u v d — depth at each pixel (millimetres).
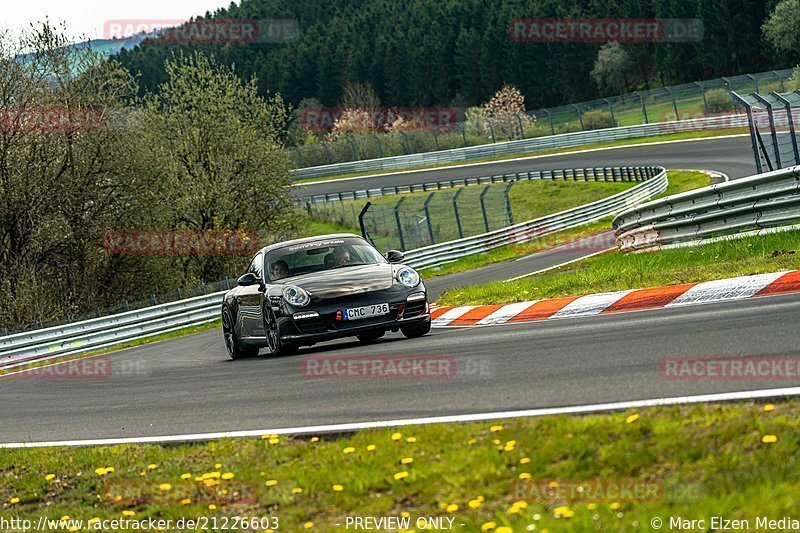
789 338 9688
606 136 90375
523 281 23359
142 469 9031
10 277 45156
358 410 9898
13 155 45344
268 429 9672
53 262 47500
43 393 17750
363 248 17859
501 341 13641
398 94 183000
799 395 7184
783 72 83938
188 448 9445
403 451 7762
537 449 7078
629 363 9930
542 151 93562
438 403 9539
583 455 6727
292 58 189875
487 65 175625
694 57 152500
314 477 7512
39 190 45781
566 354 11266
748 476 5594
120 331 33781
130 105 49562
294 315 15617
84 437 11281
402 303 15914
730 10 142250
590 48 166250
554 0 173750
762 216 20406
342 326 15641
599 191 69438
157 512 7664
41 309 43438
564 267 31391
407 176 93312
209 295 37188
